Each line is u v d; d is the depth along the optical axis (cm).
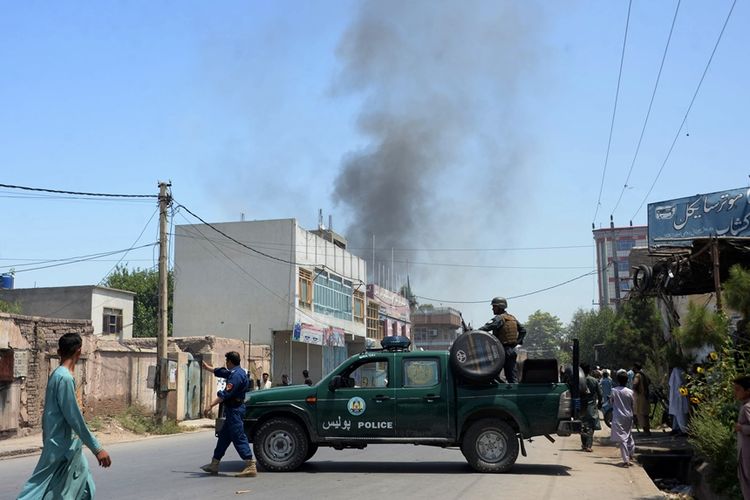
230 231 3922
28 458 1467
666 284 1612
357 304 5038
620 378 1295
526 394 1126
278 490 938
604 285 9319
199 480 1037
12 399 1755
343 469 1166
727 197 1827
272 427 1138
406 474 1098
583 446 1525
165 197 2206
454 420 1127
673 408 1644
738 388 714
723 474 920
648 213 2034
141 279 5684
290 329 3772
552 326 15050
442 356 1152
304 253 4003
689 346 1145
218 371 1088
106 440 1841
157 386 2177
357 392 1142
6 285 4041
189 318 3891
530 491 939
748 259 1406
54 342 1931
